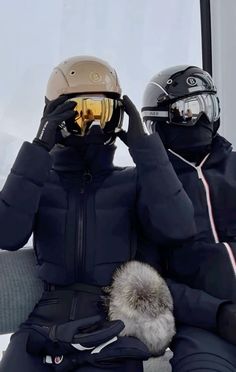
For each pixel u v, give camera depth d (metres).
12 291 1.18
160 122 1.25
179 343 1.00
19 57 1.55
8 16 1.53
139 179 1.10
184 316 1.04
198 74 1.23
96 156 1.11
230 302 1.01
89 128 1.06
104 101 1.06
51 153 1.14
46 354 0.92
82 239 1.07
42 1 1.57
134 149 1.08
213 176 1.22
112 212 1.10
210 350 0.94
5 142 1.54
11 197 1.01
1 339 1.42
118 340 0.90
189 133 1.21
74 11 1.61
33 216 1.05
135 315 0.94
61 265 1.06
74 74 1.08
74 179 1.12
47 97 1.14
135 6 1.70
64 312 1.00
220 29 1.81
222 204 1.20
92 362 0.89
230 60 1.82
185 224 1.07
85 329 0.91
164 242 1.11
